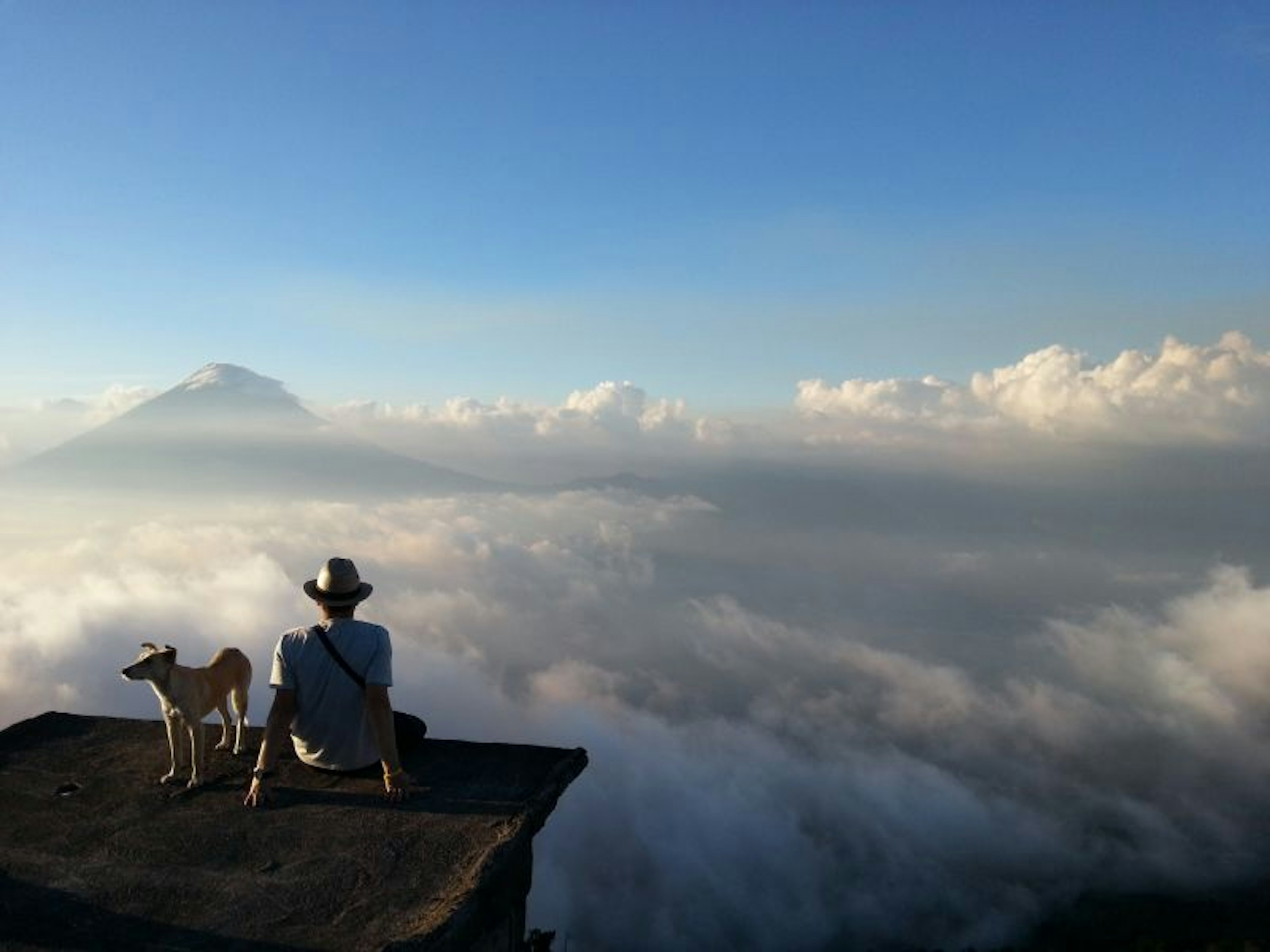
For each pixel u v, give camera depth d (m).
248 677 5.57
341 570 5.03
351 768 5.02
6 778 5.01
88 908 3.65
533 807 4.68
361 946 3.38
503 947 4.28
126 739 5.67
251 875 3.94
